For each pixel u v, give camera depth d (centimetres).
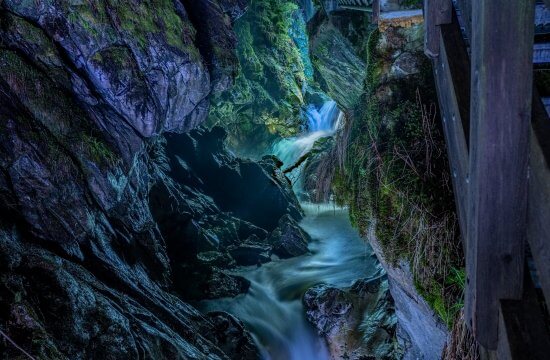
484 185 191
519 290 201
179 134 1329
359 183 428
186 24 686
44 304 454
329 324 782
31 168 538
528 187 187
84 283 523
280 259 1105
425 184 378
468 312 231
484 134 185
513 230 193
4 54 539
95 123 622
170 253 962
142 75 624
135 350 491
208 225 1132
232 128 1881
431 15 302
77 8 570
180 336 616
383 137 415
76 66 605
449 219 364
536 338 190
